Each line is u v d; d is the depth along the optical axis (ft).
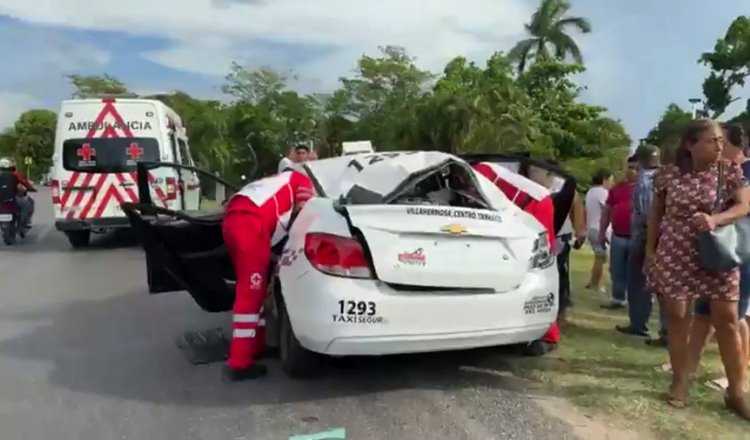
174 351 19.31
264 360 17.94
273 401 15.29
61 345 20.13
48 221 65.72
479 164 20.26
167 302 25.73
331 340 14.26
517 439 13.16
